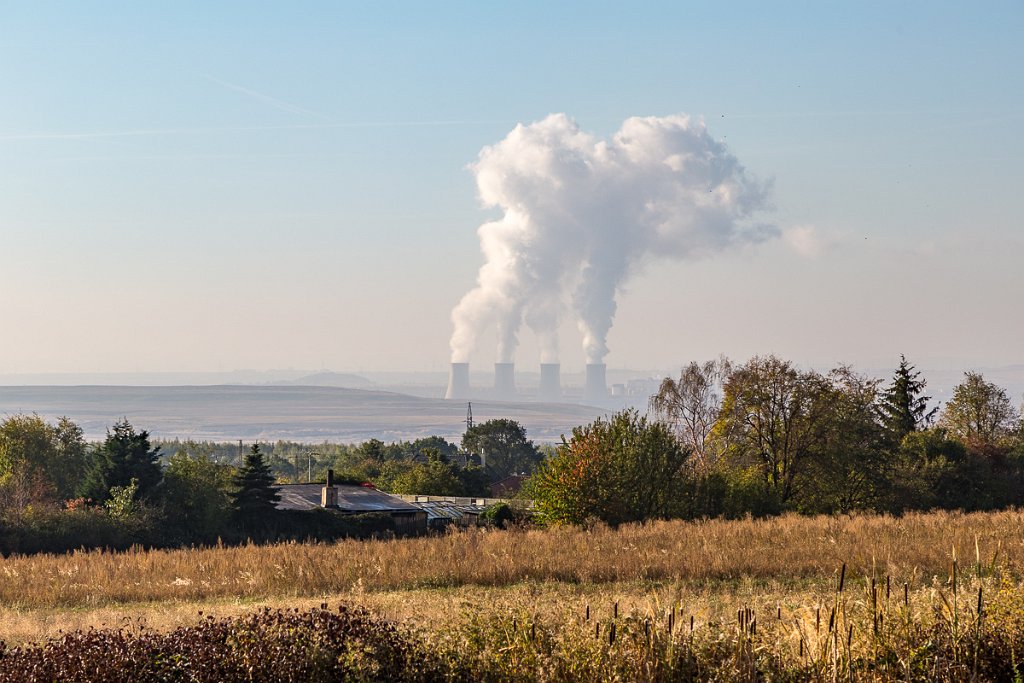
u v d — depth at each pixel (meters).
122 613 95.62
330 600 99.69
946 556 111.62
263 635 52.81
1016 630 49.12
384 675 50.50
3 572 129.88
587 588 103.00
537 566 116.75
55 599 111.94
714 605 82.19
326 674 50.09
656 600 51.94
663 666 47.03
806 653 48.00
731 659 46.88
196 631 54.44
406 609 82.69
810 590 93.25
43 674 49.44
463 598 92.06
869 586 54.75
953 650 47.88
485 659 50.22
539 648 49.44
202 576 123.88
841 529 160.62
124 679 49.06
